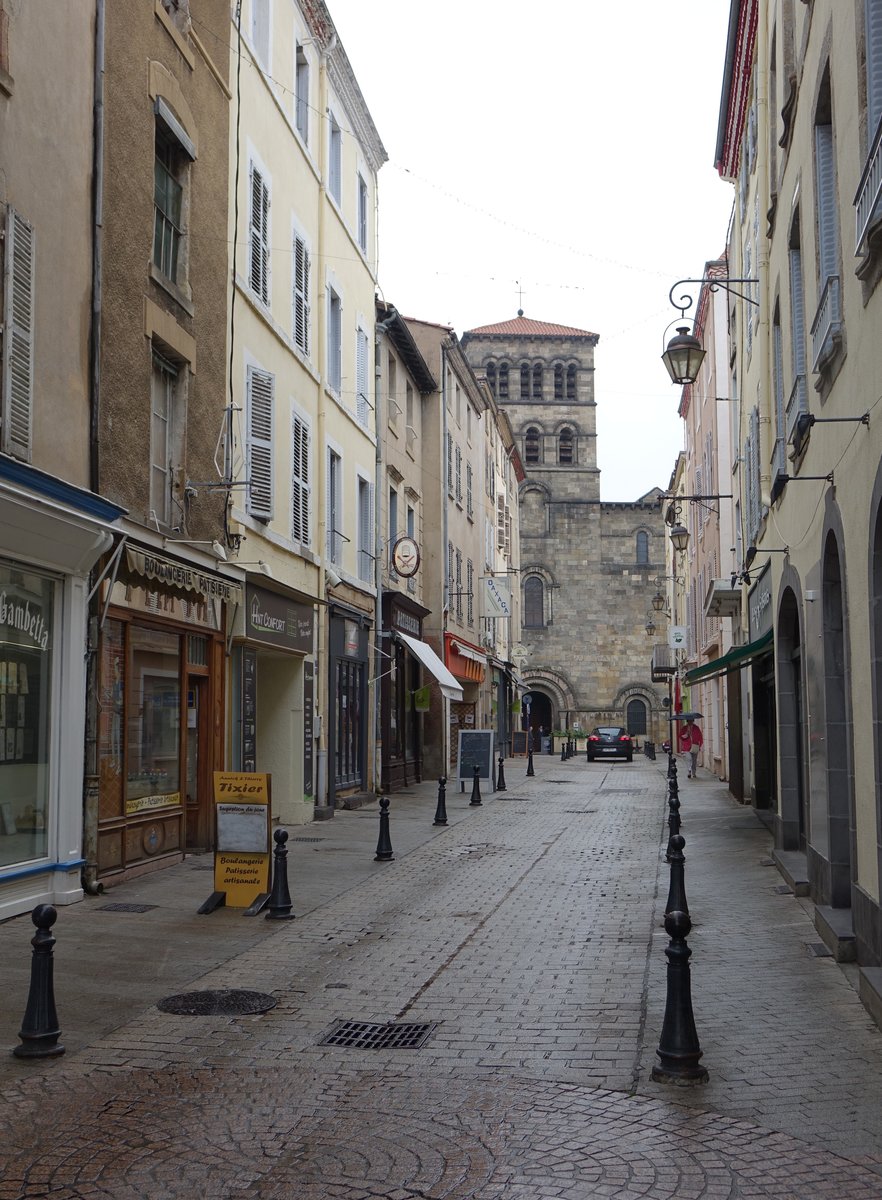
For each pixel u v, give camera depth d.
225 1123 5.75
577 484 72.75
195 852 15.19
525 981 8.77
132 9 13.19
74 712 11.59
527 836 19.12
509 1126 5.70
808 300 11.27
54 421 11.27
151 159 13.66
